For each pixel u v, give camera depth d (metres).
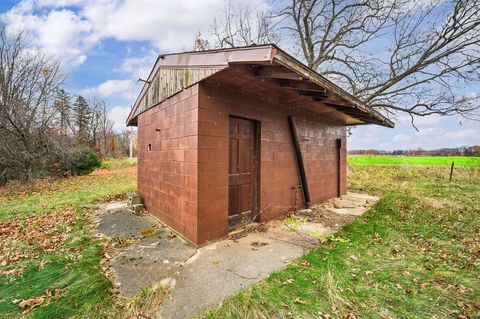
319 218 4.79
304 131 5.63
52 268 2.76
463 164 13.57
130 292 2.29
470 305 2.14
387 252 3.31
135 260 2.97
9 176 10.21
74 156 12.52
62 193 7.94
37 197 7.39
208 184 3.50
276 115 4.73
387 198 6.77
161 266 2.80
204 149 3.43
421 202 6.20
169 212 4.26
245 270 2.69
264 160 4.47
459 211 5.41
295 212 5.17
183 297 2.19
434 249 3.44
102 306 2.08
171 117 4.17
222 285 2.38
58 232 4.09
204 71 3.19
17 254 3.18
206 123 3.46
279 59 2.42
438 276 2.67
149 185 5.29
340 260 3.00
